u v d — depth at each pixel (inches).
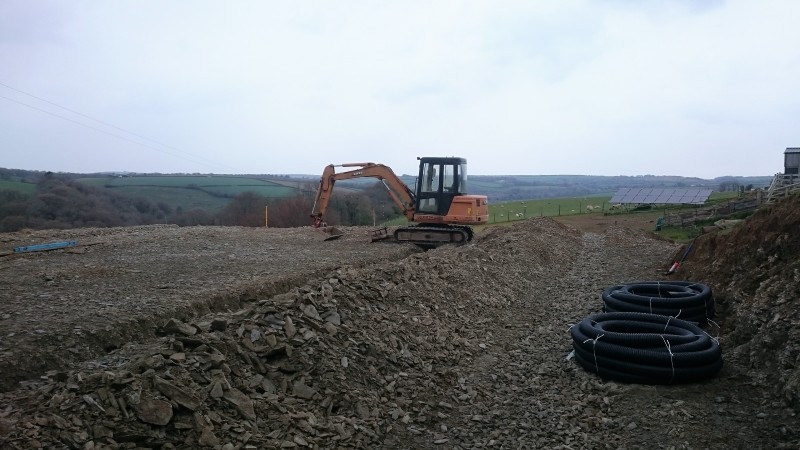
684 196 1539.1
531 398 282.5
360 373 271.1
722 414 251.4
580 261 723.4
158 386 205.6
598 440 237.9
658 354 285.6
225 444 199.2
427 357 313.9
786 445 219.0
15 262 530.9
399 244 757.3
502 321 413.7
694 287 414.3
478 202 782.5
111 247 642.8
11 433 178.1
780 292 335.3
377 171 819.4
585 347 309.3
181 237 748.0
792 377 254.7
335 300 315.9
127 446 185.5
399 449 232.1
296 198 1471.5
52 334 295.3
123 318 330.0
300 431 220.4
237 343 251.8
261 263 552.7
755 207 1047.0
